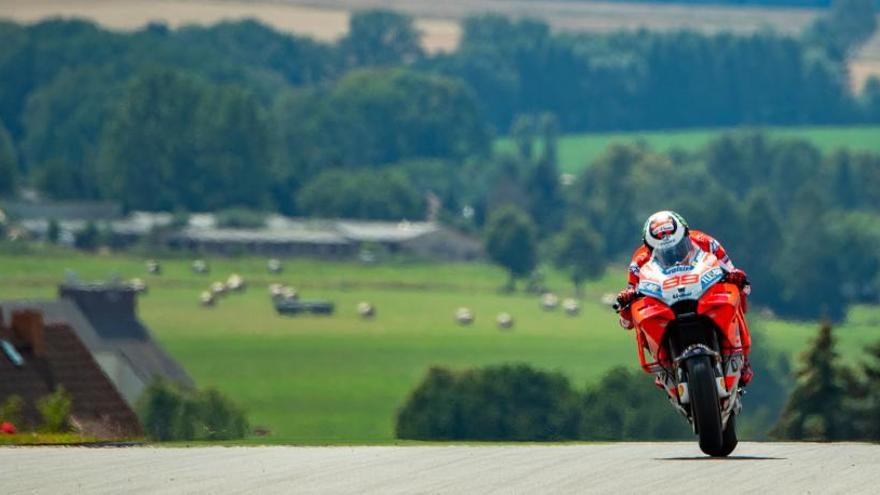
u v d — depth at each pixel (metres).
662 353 55.03
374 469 48.28
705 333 54.19
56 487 43.81
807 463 49.81
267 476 46.38
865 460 51.19
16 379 175.00
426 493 42.28
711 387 53.25
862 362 183.62
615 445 61.09
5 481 45.25
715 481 44.62
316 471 47.75
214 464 49.88
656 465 49.25
